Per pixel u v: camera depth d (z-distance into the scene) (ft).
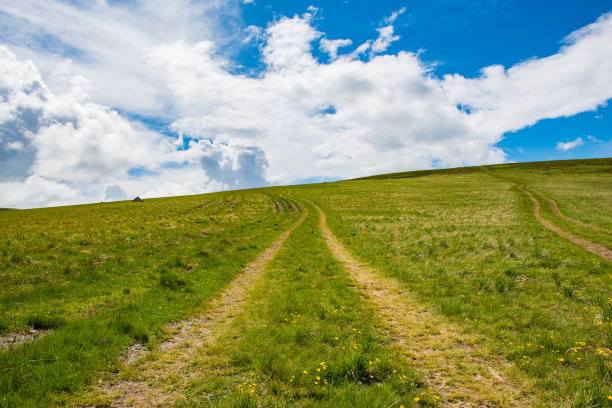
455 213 121.80
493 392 19.40
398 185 264.11
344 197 198.90
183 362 22.97
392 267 50.26
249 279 47.14
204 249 60.08
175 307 33.58
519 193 179.83
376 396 18.53
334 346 25.07
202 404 18.02
